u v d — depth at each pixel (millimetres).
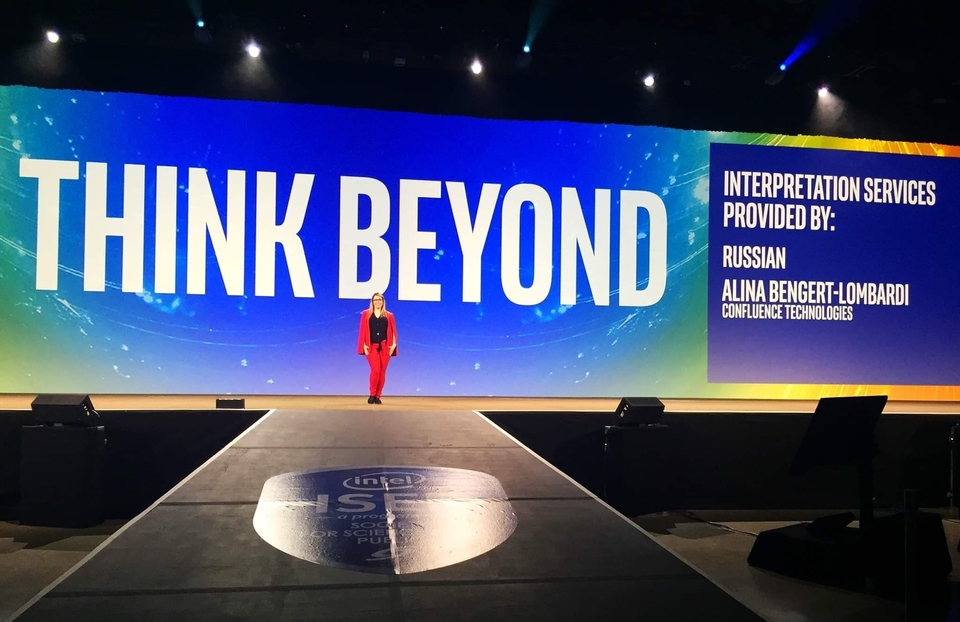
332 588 1956
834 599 4441
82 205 8883
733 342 9844
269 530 2480
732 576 4871
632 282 9719
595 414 6691
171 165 9000
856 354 9992
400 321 9391
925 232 10086
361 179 9289
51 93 8789
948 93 9453
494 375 9555
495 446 4188
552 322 9625
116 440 6203
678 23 7934
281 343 9234
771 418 6691
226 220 9109
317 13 7723
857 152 9984
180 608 1822
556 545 2346
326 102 9133
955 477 6566
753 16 7773
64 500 5719
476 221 9484
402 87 9195
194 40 8242
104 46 8648
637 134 9656
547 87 9391
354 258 9297
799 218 9914
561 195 9594
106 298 8961
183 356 9094
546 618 1782
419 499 2904
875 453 4914
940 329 10102
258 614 1788
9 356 8789
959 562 5211
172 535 2410
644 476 6121
